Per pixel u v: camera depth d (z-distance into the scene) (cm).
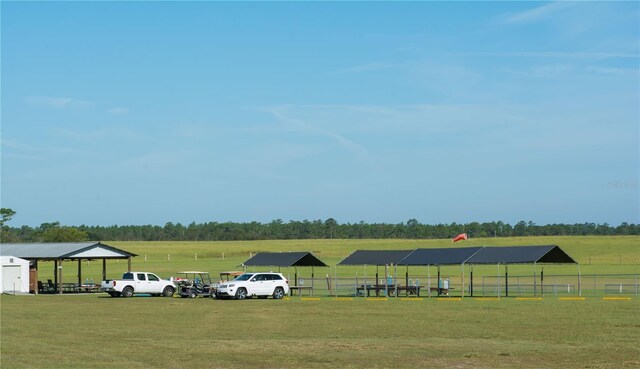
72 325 3250
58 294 5959
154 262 11944
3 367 2031
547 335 2823
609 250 13388
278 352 2356
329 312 3919
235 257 13100
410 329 3048
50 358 2208
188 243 19300
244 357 2247
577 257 12288
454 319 3466
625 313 3722
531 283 6912
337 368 2059
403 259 5491
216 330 3039
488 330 2997
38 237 16338
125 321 3438
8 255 6319
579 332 2919
